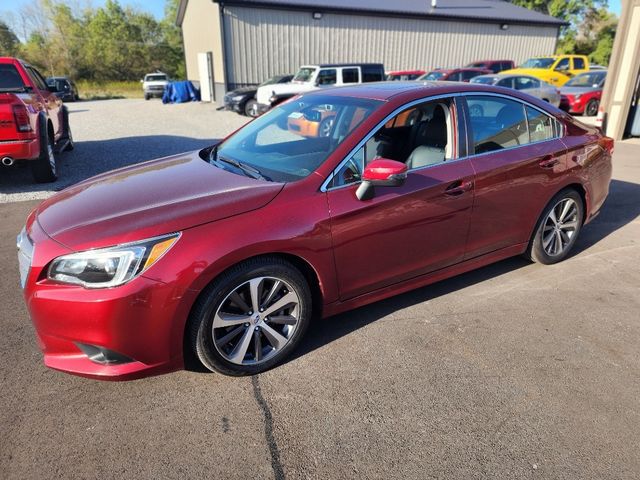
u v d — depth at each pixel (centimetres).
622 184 703
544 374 274
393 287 318
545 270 412
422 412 244
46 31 5219
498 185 344
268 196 261
